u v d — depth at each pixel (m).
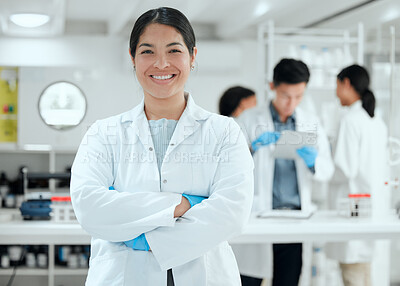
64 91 3.24
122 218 1.53
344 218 3.14
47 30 5.71
